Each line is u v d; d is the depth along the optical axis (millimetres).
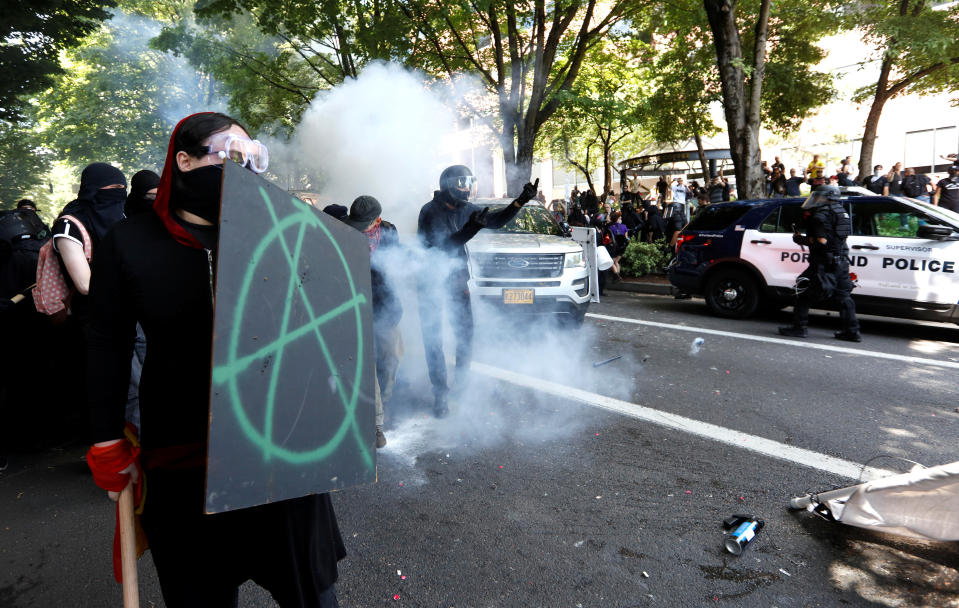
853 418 4340
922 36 11352
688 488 3316
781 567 2600
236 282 1275
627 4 12641
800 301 7043
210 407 1227
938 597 2389
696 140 17656
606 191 21922
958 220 6906
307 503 1551
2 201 17750
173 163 1429
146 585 2557
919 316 7008
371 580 2533
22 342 3879
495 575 2562
